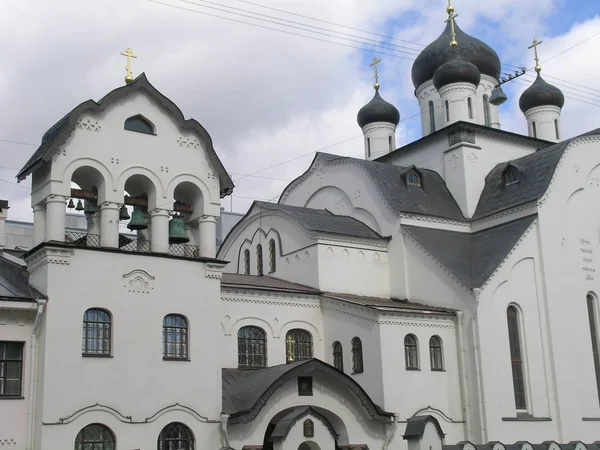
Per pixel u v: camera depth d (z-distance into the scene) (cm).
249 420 3088
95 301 2902
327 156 4900
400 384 3641
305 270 4159
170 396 2988
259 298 3816
